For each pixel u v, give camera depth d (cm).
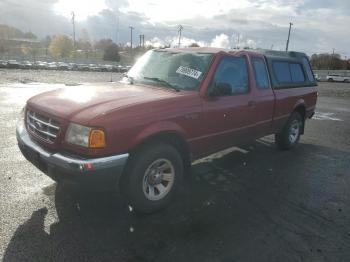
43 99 396
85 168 322
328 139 833
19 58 4325
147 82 464
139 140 354
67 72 3142
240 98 490
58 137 342
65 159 328
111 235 339
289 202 443
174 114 389
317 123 1065
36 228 343
